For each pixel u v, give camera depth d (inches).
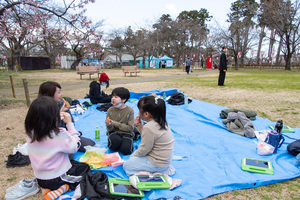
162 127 100.6
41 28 335.9
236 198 94.5
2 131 176.9
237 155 131.3
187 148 143.1
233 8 1355.8
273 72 967.6
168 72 987.3
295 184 104.7
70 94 353.4
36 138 84.4
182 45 1637.6
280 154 131.4
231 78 613.0
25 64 1109.1
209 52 1646.2
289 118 206.2
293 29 1045.8
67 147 92.4
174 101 262.4
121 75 778.8
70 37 382.0
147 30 1551.4
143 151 101.8
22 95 346.6
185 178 107.2
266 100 282.2
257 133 162.4
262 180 104.1
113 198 88.8
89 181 95.6
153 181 98.6
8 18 319.0
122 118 136.6
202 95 329.1
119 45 1552.7
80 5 324.2
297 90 360.8
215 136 162.1
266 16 1028.5
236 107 251.0
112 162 119.3
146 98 100.8
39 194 96.7
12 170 117.2
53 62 1343.5
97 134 155.8
